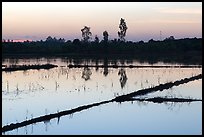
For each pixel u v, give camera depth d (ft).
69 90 132.46
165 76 186.80
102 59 341.00
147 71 215.72
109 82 159.94
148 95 123.03
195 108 99.76
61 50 418.51
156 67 244.01
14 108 96.94
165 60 330.13
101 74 197.06
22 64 254.27
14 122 80.89
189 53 378.12
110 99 113.70
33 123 81.66
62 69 227.61
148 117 87.76
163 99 114.11
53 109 95.91
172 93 128.26
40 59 334.24
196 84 154.40
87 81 163.02
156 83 156.15
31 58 350.02
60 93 124.67
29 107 98.58
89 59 338.75
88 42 432.66
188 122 82.17
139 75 192.03
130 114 91.30
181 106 103.19
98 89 136.26
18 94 121.70
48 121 83.66
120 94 123.13
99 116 88.89
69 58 356.18
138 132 72.64
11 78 172.45
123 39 419.13
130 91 131.23
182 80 163.22
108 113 92.58
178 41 409.08
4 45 410.31
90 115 90.02
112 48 409.08
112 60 325.42
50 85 146.30
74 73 201.36
